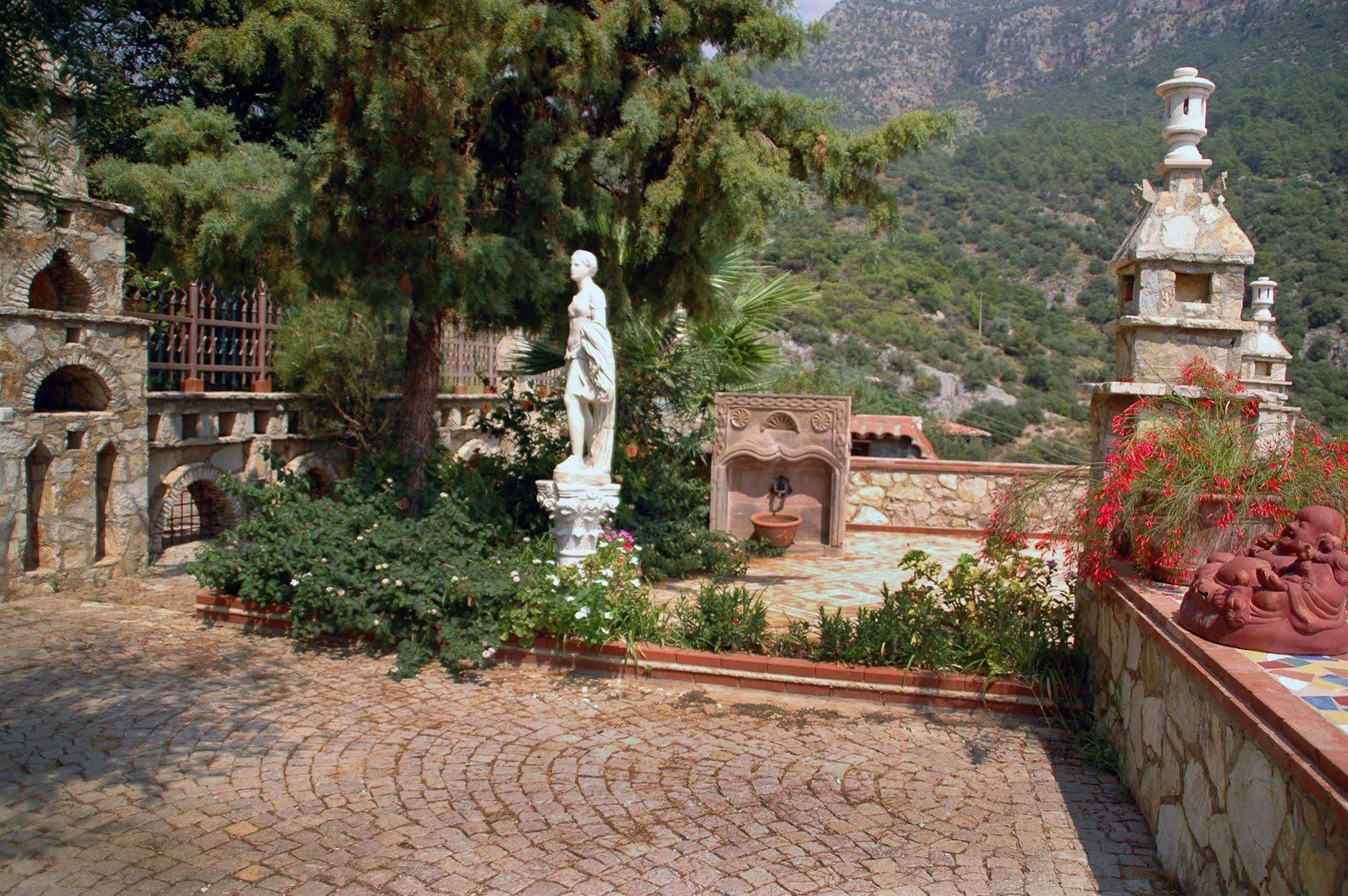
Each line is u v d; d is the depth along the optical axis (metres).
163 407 8.41
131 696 5.32
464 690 5.61
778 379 18.52
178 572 8.34
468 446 12.85
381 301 6.88
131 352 7.99
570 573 6.09
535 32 6.71
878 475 11.98
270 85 11.66
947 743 4.89
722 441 10.05
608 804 4.12
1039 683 5.21
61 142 5.39
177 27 10.95
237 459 9.30
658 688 5.68
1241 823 2.88
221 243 7.02
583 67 7.30
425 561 6.37
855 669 5.48
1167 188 5.25
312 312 9.64
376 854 3.65
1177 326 4.99
